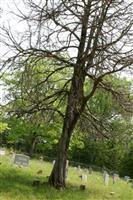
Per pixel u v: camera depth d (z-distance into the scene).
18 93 23.30
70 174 34.56
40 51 21.97
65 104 25.05
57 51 22.34
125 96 23.72
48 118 23.94
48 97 23.19
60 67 23.53
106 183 31.45
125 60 22.02
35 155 59.62
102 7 21.67
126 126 31.06
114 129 25.91
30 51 21.81
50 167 36.31
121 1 21.59
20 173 24.59
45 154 78.00
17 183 20.52
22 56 21.80
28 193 18.86
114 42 21.77
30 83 22.25
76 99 22.91
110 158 81.06
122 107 23.94
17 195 18.03
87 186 25.58
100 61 21.89
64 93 23.56
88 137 26.33
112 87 23.78
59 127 50.22
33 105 22.80
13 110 22.94
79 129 25.44
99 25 21.77
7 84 37.50
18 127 52.47
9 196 17.45
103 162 81.31
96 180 34.03
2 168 24.61
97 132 25.12
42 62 23.05
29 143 64.62
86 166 66.12
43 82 22.67
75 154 82.38
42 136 54.19
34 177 24.06
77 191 22.19
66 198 19.61
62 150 23.05
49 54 22.17
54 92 25.30
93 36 22.08
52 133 51.69
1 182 20.05
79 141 51.72
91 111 25.69
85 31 22.53
